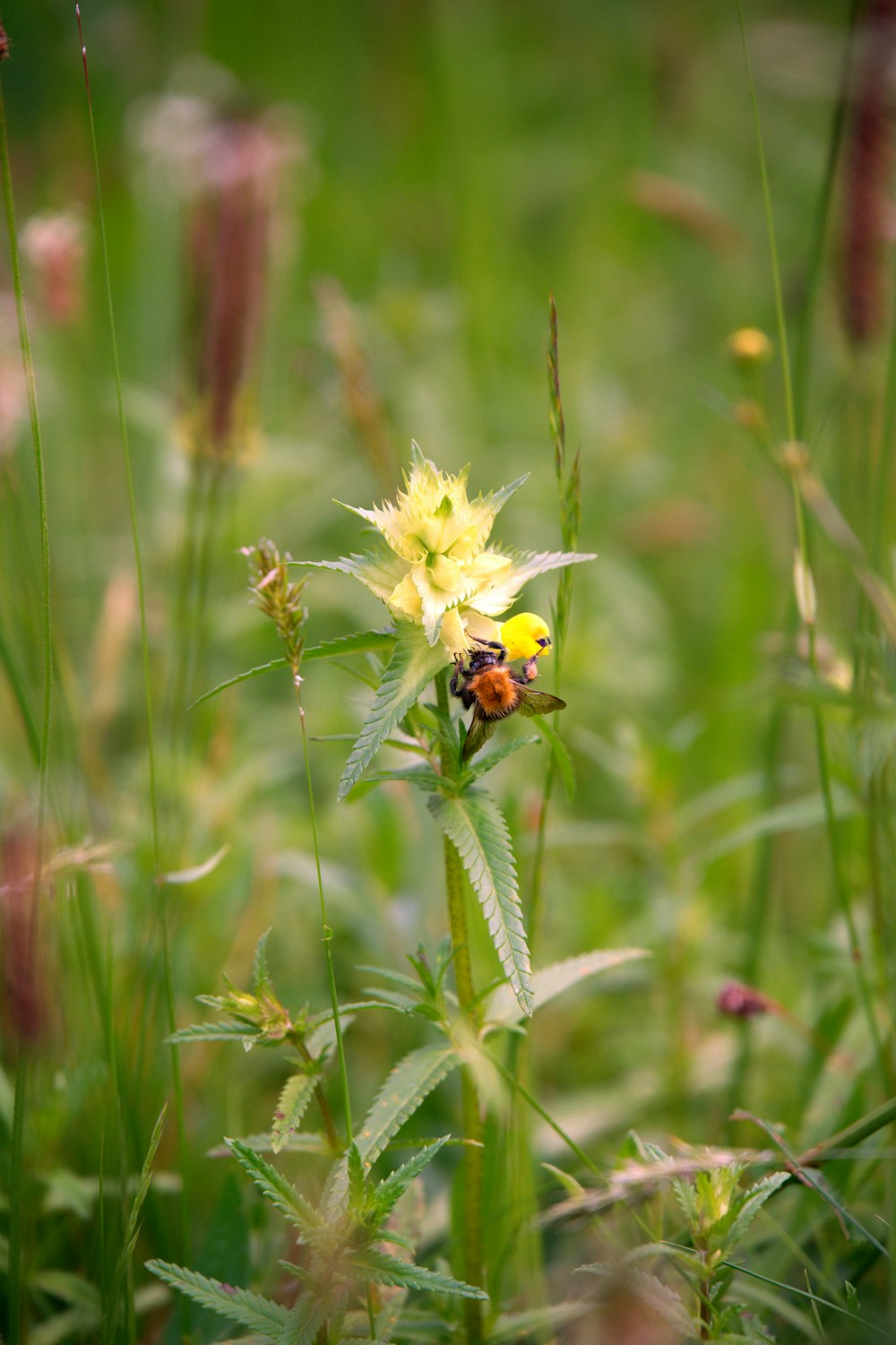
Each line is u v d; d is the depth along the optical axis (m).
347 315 0.64
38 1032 0.45
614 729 0.69
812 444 0.54
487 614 0.43
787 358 0.50
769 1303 0.46
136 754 0.61
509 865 0.43
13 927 0.45
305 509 0.75
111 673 0.59
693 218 0.76
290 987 0.55
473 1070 0.44
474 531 0.44
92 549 0.76
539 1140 0.52
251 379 0.56
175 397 0.71
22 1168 0.46
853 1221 0.45
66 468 0.80
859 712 0.48
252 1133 0.53
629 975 0.55
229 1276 0.47
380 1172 0.51
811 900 0.62
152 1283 0.49
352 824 0.57
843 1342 0.46
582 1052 0.57
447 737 0.44
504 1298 0.48
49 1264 0.50
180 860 0.53
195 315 0.56
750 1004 0.50
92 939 0.48
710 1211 0.44
